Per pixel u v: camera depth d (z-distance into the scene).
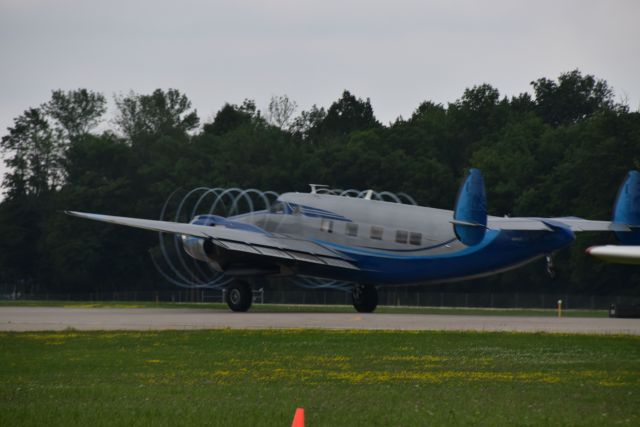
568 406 53.84
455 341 87.25
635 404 54.41
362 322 114.75
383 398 56.56
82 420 49.69
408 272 135.38
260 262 144.75
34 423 48.81
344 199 142.62
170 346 83.81
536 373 66.75
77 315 131.38
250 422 49.22
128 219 143.12
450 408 53.38
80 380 64.00
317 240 142.38
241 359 74.81
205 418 50.25
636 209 102.44
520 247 127.38
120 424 48.72
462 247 130.62
